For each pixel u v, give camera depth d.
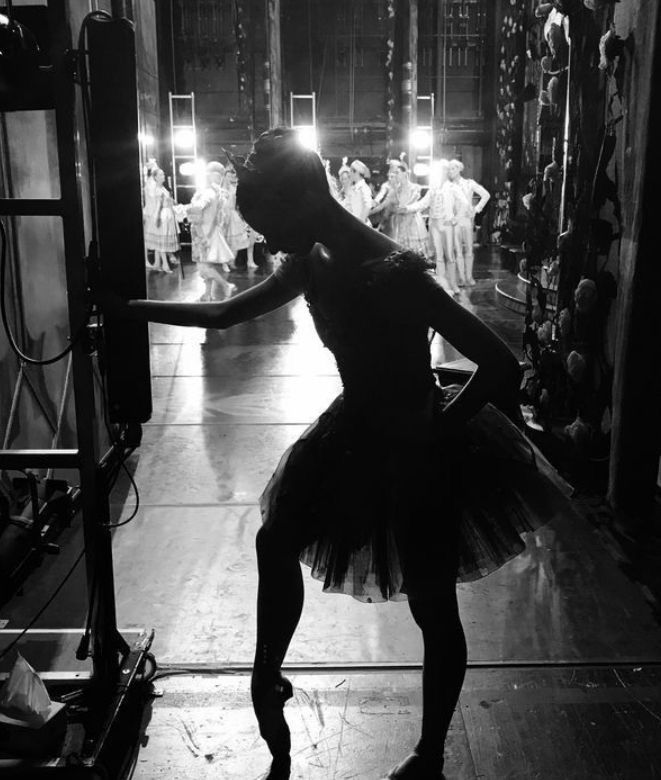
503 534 2.20
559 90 5.35
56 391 4.44
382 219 16.08
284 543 2.21
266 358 8.64
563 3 4.55
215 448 5.62
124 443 2.58
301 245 1.99
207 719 2.67
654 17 3.83
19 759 2.23
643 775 2.43
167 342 9.49
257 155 1.92
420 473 2.08
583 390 4.67
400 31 24.66
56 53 2.24
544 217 5.54
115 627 2.62
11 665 2.84
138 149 2.27
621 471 4.34
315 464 2.19
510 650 3.12
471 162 26.06
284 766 2.38
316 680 2.88
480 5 24.98
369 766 2.45
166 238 17.41
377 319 1.97
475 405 1.95
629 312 4.15
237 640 3.18
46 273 4.29
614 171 4.59
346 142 26.42
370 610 3.39
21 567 2.88
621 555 3.93
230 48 25.39
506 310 12.22
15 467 2.49
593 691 2.85
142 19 19.84
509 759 2.49
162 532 4.22
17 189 3.96
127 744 2.54
